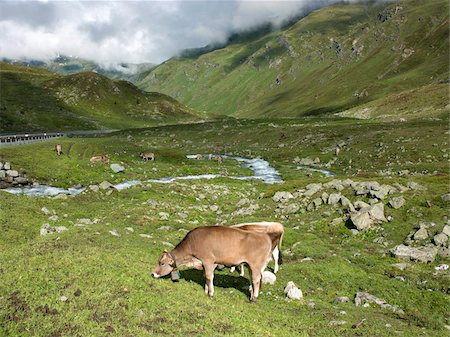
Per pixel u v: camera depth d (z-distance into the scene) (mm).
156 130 148250
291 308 15867
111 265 14562
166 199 41656
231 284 17344
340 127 103312
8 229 22797
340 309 16359
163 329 11273
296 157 83875
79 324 10906
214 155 92000
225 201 44375
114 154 74438
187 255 14672
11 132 147250
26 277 12922
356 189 33969
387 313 16422
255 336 11836
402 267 21844
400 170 57906
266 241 14953
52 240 18812
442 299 17719
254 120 163500
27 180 52125
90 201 39500
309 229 29375
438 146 68375
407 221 27281
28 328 10656
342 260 22859
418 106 136875
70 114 188625
